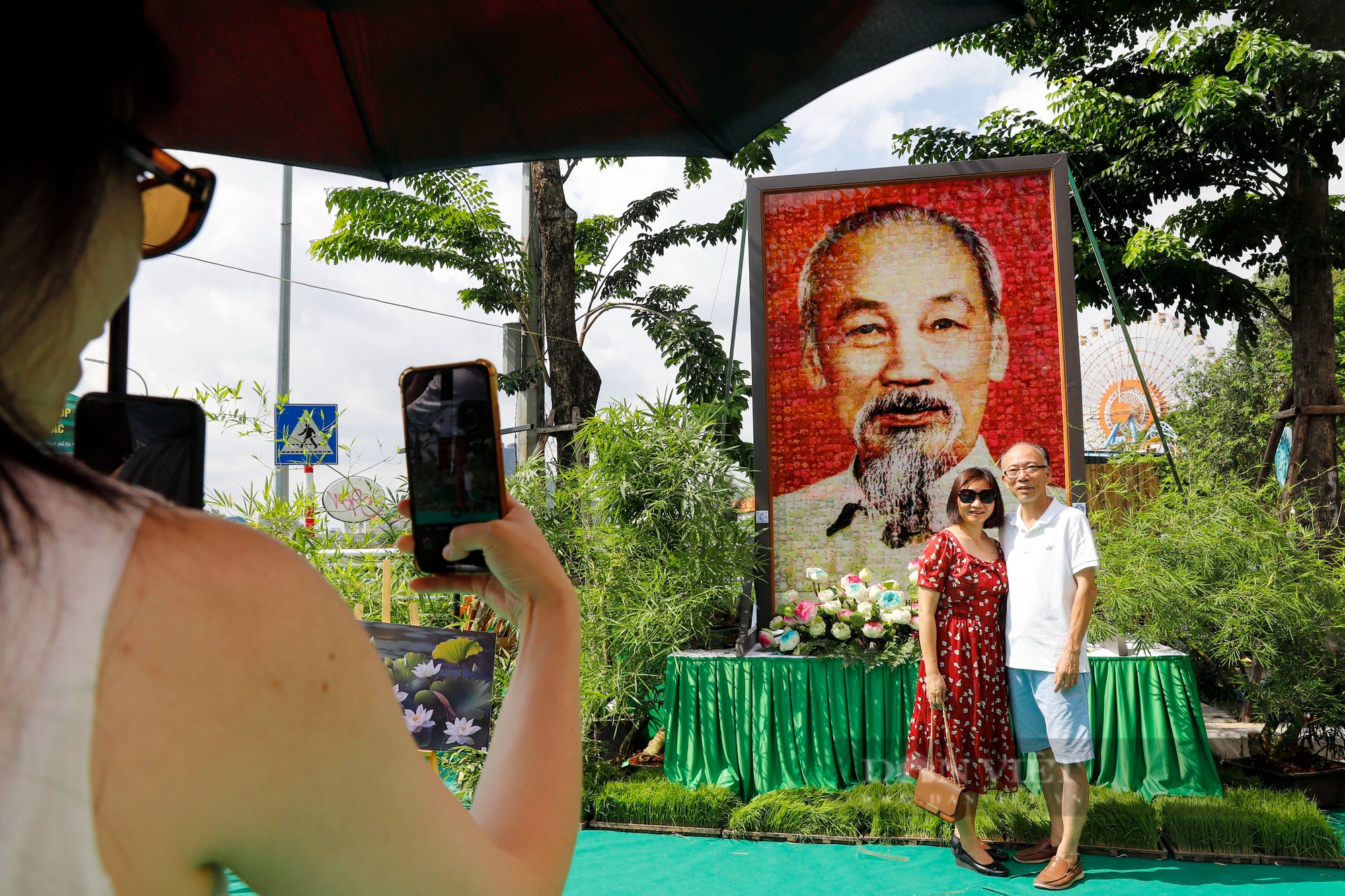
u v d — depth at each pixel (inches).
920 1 46.2
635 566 178.4
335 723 11.6
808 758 157.9
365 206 366.9
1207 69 322.7
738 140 58.1
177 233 15.8
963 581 132.6
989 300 193.9
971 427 192.1
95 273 12.0
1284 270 331.9
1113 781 149.2
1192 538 166.7
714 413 198.2
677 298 375.2
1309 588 164.7
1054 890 124.6
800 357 199.0
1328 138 284.5
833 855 140.3
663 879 131.5
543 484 191.6
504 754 18.4
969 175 195.5
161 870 10.4
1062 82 335.9
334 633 12.1
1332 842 132.9
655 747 182.5
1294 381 297.9
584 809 157.8
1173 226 348.5
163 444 23.6
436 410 24.8
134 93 12.8
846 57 50.6
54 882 9.8
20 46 11.0
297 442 163.0
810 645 161.9
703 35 50.3
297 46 53.4
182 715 10.4
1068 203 192.4
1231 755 174.1
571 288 304.2
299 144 59.8
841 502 194.7
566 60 53.5
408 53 53.4
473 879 13.4
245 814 10.9
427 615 168.9
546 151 60.1
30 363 11.5
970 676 131.0
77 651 10.0
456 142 59.3
